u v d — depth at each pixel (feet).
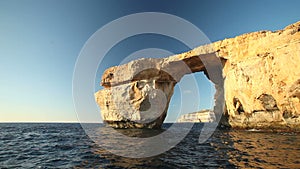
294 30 69.31
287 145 41.63
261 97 76.02
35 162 32.17
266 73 74.90
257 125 78.59
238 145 44.24
